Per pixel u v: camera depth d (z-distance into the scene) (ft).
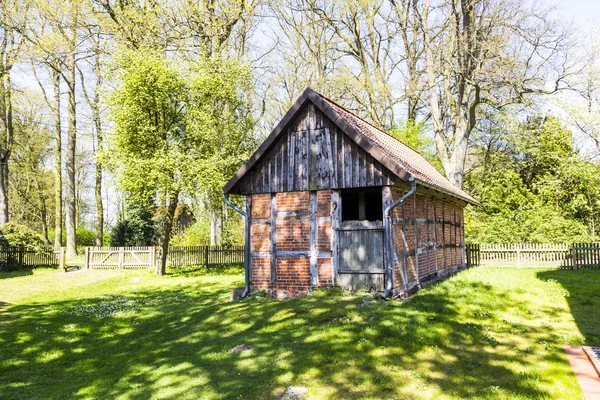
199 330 32.01
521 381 19.63
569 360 22.13
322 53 107.86
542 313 31.73
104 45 81.10
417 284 40.93
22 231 80.48
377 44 107.45
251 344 27.09
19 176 135.85
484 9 70.49
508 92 73.15
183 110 68.03
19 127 116.67
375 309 31.42
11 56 82.84
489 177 112.16
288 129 39.83
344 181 37.14
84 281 64.34
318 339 26.53
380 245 35.88
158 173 59.77
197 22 76.18
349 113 47.24
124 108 61.62
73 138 98.89
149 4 72.84
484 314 30.63
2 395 22.79
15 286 60.03
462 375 20.70
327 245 37.81
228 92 67.72
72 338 33.45
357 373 21.48
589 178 88.53
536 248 67.87
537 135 101.35
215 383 21.66
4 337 33.40
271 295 39.58
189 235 106.93
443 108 103.60
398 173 33.86
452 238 58.75
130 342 31.83
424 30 85.97
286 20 105.91
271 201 40.42
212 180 62.13
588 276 53.47
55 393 22.66
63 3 72.84
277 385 20.88
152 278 67.87
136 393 21.54
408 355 23.34
